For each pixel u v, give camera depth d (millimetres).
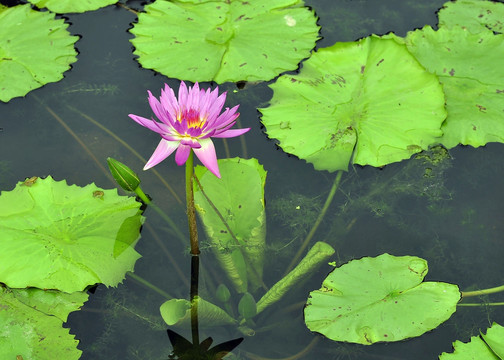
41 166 3291
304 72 3613
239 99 3662
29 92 3709
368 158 3172
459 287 2773
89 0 4180
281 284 2701
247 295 2535
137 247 2963
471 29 3998
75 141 3449
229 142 3414
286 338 2625
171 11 4020
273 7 4055
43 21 3982
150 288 2805
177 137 2453
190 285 2820
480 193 3184
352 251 2961
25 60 3691
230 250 2854
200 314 2510
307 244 2998
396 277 2627
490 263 2881
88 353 2539
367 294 2557
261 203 2979
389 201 3170
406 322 2426
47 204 2924
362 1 4395
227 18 3967
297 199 3189
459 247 2953
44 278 2596
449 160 3322
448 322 2633
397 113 3350
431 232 3027
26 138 3451
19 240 2719
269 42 3805
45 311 2543
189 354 2557
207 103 2510
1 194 2957
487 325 2625
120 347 2574
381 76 3527
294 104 3445
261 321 2725
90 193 3023
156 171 3330
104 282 2654
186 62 3682
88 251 2744
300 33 3891
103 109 3629
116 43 4000
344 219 3105
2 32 3855
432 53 3748
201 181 3049
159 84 3709
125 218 2963
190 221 2750
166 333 2639
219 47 3756
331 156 3186
